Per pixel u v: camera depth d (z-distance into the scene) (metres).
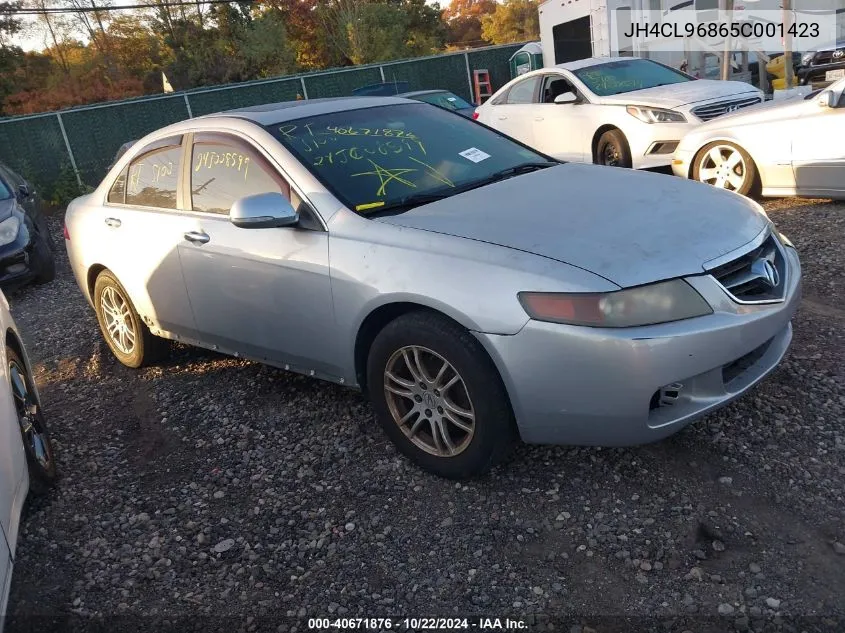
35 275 8.52
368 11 32.84
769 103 7.45
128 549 3.27
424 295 3.15
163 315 4.72
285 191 3.83
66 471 4.02
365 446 3.83
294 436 4.04
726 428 3.52
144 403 4.76
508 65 24.48
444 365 3.21
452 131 4.49
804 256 5.73
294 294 3.74
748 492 3.07
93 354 5.84
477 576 2.83
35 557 3.27
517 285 2.96
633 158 8.88
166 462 3.98
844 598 2.49
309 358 3.86
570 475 3.34
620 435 2.95
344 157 3.95
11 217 8.38
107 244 4.95
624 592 2.65
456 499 3.29
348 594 2.84
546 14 18.50
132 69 42.19
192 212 4.34
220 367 5.13
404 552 3.02
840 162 6.53
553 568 2.81
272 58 35.69
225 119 4.32
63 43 41.59
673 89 9.05
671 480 3.21
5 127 17.12
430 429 3.49
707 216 3.32
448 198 3.70
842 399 3.64
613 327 2.83
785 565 2.67
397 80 22.77
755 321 3.01
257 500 3.52
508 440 3.20
